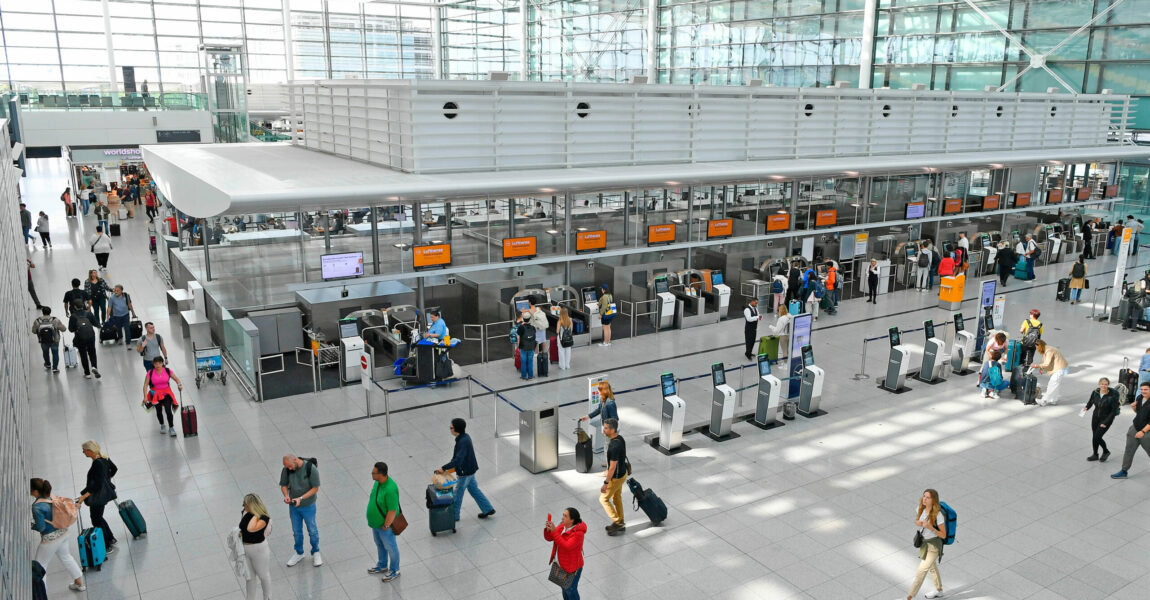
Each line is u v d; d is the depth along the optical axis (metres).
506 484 12.05
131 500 10.55
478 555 10.09
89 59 44.47
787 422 14.68
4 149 18.03
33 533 10.59
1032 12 32.53
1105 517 11.16
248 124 39.53
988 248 27.33
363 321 18.70
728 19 43.16
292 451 13.12
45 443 13.41
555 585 9.46
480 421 14.52
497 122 18.33
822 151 23.95
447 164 17.97
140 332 19.30
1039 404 15.60
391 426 14.25
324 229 19.81
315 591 9.27
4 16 41.75
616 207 21.34
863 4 36.88
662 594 9.27
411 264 18.55
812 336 20.30
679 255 23.53
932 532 8.96
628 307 21.34
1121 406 15.38
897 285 25.98
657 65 47.62
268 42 49.91
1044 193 30.61
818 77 39.44
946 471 12.60
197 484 11.93
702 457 13.11
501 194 17.20
